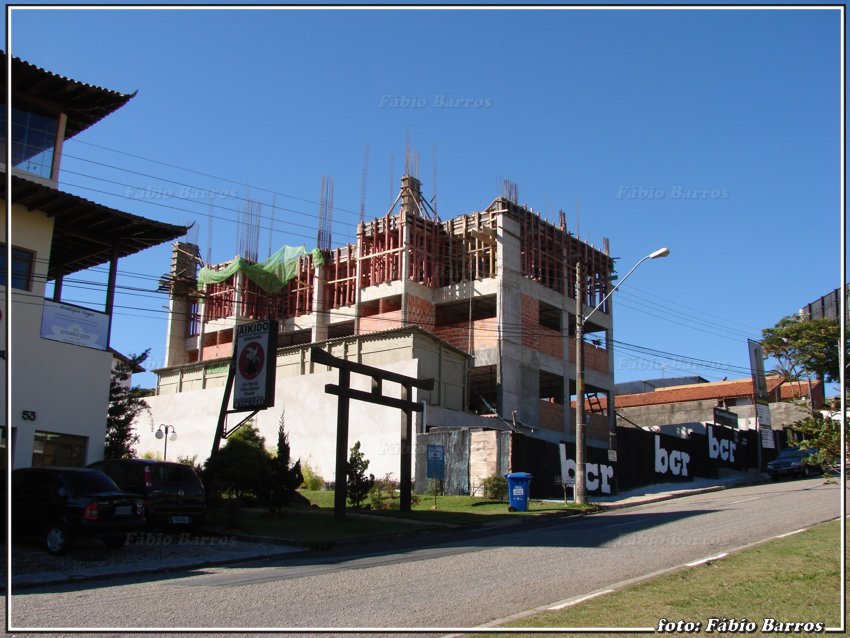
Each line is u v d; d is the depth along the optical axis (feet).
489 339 148.77
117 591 36.65
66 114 81.76
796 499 82.33
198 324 186.60
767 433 165.78
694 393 213.87
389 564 45.16
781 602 29.04
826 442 35.22
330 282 168.35
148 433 146.30
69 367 75.36
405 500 82.43
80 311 77.25
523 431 140.05
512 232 156.35
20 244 72.84
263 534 61.57
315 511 82.23
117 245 82.38
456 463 102.63
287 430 125.18
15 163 76.43
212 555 52.19
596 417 169.48
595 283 180.34
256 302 180.65
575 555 46.93
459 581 37.78
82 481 51.19
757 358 169.68
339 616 29.53
